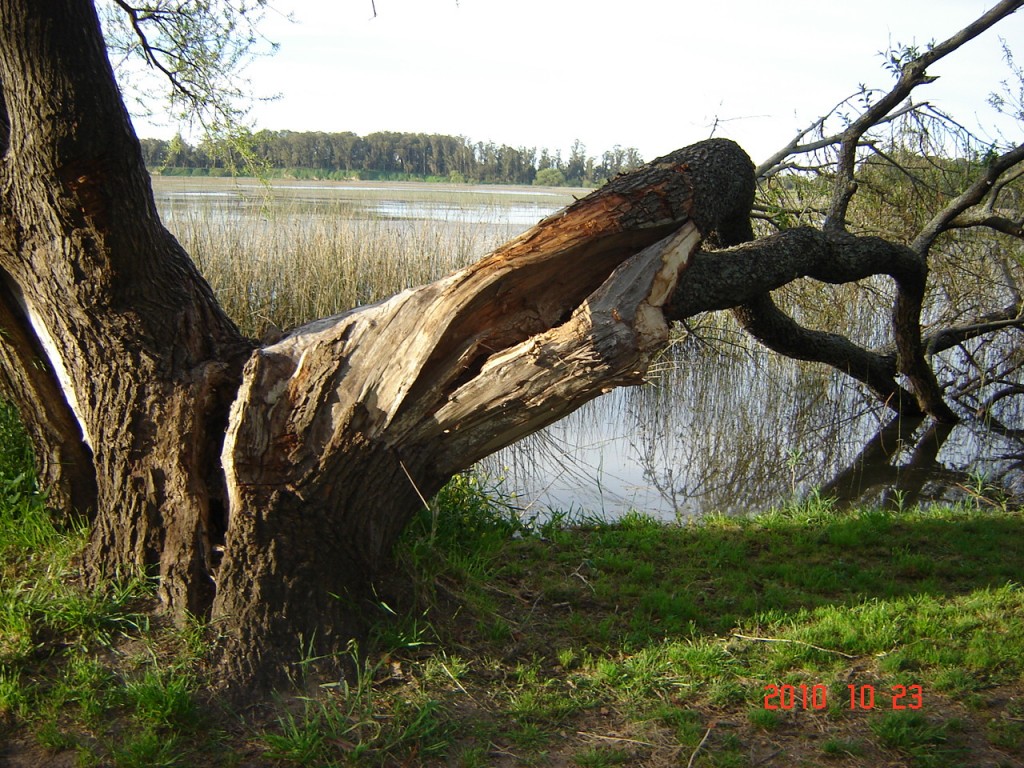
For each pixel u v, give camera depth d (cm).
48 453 402
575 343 314
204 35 597
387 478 347
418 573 398
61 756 285
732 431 913
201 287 382
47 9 302
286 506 335
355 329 338
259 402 332
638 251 365
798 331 771
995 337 1059
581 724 323
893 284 1121
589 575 474
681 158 409
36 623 337
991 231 977
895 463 823
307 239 1065
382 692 326
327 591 342
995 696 346
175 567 345
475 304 328
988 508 670
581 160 3266
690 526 586
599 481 734
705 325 1083
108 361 355
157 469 351
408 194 2459
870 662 376
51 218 334
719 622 410
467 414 337
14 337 382
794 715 331
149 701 299
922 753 306
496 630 378
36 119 317
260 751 294
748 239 571
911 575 485
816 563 505
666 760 302
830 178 882
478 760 296
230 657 322
